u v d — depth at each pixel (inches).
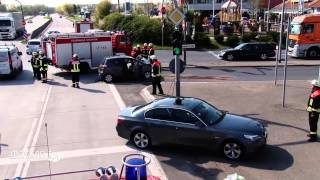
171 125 475.5
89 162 460.8
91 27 1956.2
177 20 605.0
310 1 2236.7
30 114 677.3
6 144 529.0
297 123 580.1
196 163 451.8
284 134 534.3
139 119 494.6
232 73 1051.3
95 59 1085.8
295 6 2144.4
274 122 586.2
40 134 566.6
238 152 451.5
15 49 1079.0
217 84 874.1
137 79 977.5
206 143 463.2
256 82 894.4
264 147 464.1
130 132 500.1
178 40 607.2
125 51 1234.6
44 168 447.5
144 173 318.3
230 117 487.5
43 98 793.6
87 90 860.6
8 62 994.7
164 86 868.0
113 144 517.3
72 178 419.8
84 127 591.8
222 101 714.8
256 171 426.0
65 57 1055.0
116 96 794.8
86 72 1095.0
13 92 858.8
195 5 3304.6
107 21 2085.4
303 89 807.7
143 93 817.5
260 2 2370.8
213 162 453.4
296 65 1165.7
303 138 518.3
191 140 469.1
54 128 592.4
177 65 619.5
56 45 1040.8
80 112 677.9
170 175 422.6
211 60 1316.4
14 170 445.1
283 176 412.2
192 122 469.1
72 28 3181.6
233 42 1694.1
